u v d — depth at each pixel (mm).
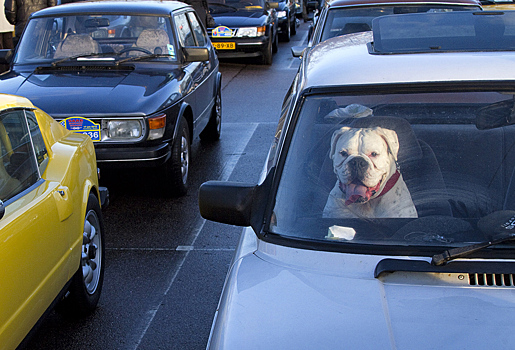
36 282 2859
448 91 2414
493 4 9578
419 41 2830
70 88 5598
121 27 6656
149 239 5074
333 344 1771
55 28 6648
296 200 2318
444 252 2037
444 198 2260
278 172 2402
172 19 6805
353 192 2301
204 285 4270
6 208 2775
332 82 2533
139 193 6227
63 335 3664
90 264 3926
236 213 2416
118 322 3812
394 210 2262
